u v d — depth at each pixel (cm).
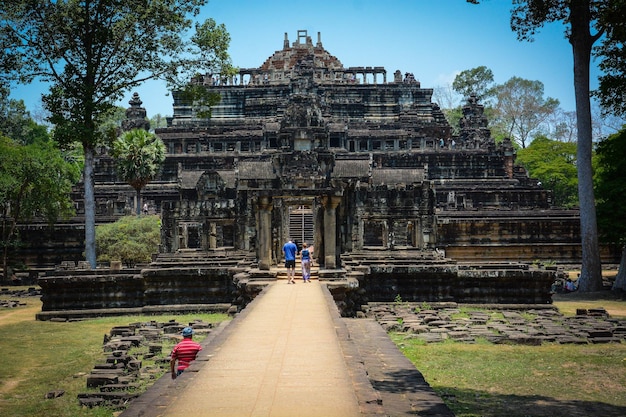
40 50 4131
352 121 9481
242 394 966
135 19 4134
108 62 4262
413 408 1033
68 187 5778
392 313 2958
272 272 2939
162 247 4400
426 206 4266
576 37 4078
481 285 3369
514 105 13012
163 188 8094
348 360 1202
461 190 7531
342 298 2666
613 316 2983
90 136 4078
